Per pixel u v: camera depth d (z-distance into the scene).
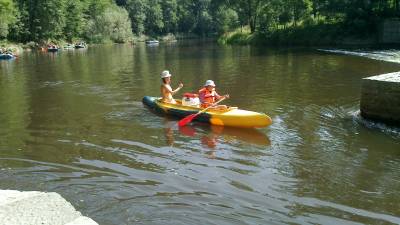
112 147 8.70
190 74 21.03
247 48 42.38
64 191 6.52
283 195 6.39
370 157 7.95
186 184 6.78
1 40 51.84
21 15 56.12
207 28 103.94
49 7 58.97
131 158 8.03
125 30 74.00
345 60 25.86
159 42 74.44
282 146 8.67
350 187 6.66
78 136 9.54
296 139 9.14
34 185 6.75
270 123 9.71
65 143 9.01
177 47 52.00
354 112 11.41
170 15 101.44
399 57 26.55
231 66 24.55
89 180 6.95
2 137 9.53
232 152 8.34
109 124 10.55
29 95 15.41
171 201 6.17
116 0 91.62
